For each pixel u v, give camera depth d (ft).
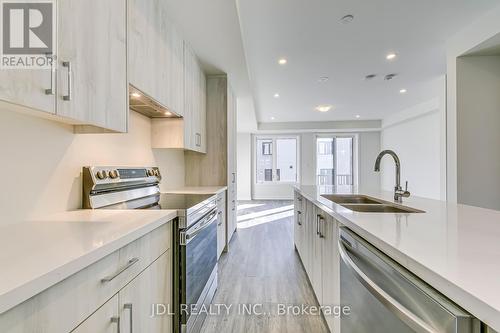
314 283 6.92
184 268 4.90
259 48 10.14
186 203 5.91
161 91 6.30
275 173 29.14
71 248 2.61
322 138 28.68
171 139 8.12
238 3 7.32
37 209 4.10
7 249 2.58
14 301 1.77
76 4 3.39
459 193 9.34
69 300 2.32
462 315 1.73
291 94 16.46
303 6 7.49
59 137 4.51
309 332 5.71
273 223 16.90
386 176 25.81
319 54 10.68
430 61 11.41
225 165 11.44
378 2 7.36
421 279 2.19
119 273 3.08
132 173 6.38
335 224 4.74
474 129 9.29
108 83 4.12
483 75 9.23
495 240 2.75
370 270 3.05
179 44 7.58
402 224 3.51
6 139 3.62
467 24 8.55
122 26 4.56
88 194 5.00
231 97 12.84
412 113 20.06
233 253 11.01
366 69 12.33
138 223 3.76
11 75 2.55
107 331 2.86
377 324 2.84
